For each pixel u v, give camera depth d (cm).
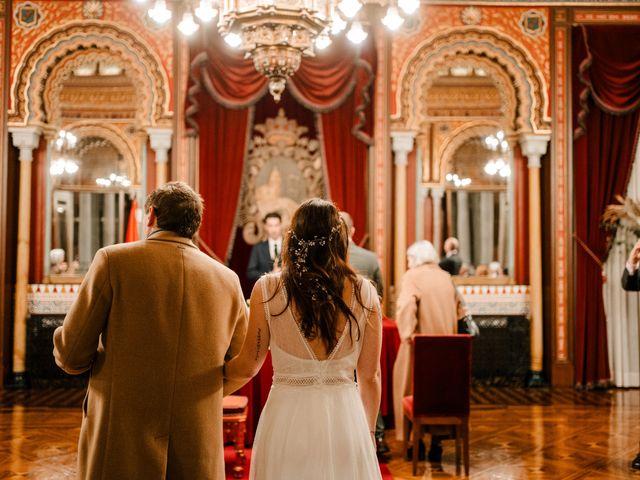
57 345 235
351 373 244
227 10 496
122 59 784
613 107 787
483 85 834
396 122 790
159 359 233
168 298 237
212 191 774
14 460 488
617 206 771
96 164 810
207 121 775
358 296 237
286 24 489
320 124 788
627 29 794
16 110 766
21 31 769
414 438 462
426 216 828
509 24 799
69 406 671
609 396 738
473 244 829
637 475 464
